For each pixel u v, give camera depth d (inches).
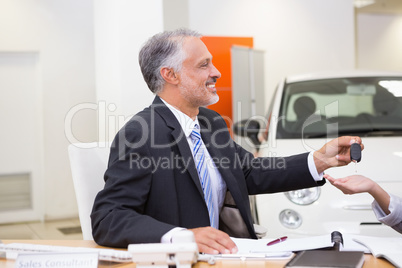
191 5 289.3
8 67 265.6
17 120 267.6
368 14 502.9
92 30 273.3
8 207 266.5
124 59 192.4
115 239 59.8
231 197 75.9
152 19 196.5
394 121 140.6
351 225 107.1
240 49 266.8
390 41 517.0
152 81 75.2
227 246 56.7
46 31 266.2
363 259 50.6
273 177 78.9
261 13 305.4
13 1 260.4
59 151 271.6
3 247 57.8
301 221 109.6
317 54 319.0
